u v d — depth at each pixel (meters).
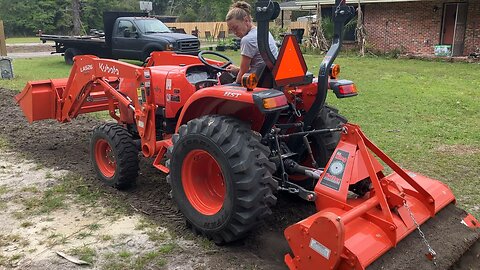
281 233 4.00
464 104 9.38
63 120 6.11
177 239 3.86
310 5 24.62
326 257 2.83
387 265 2.92
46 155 6.21
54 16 49.47
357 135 3.33
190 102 3.89
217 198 3.88
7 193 4.85
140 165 5.69
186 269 3.42
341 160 3.34
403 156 6.05
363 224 3.09
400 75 13.95
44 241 3.85
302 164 4.33
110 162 5.04
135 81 4.77
